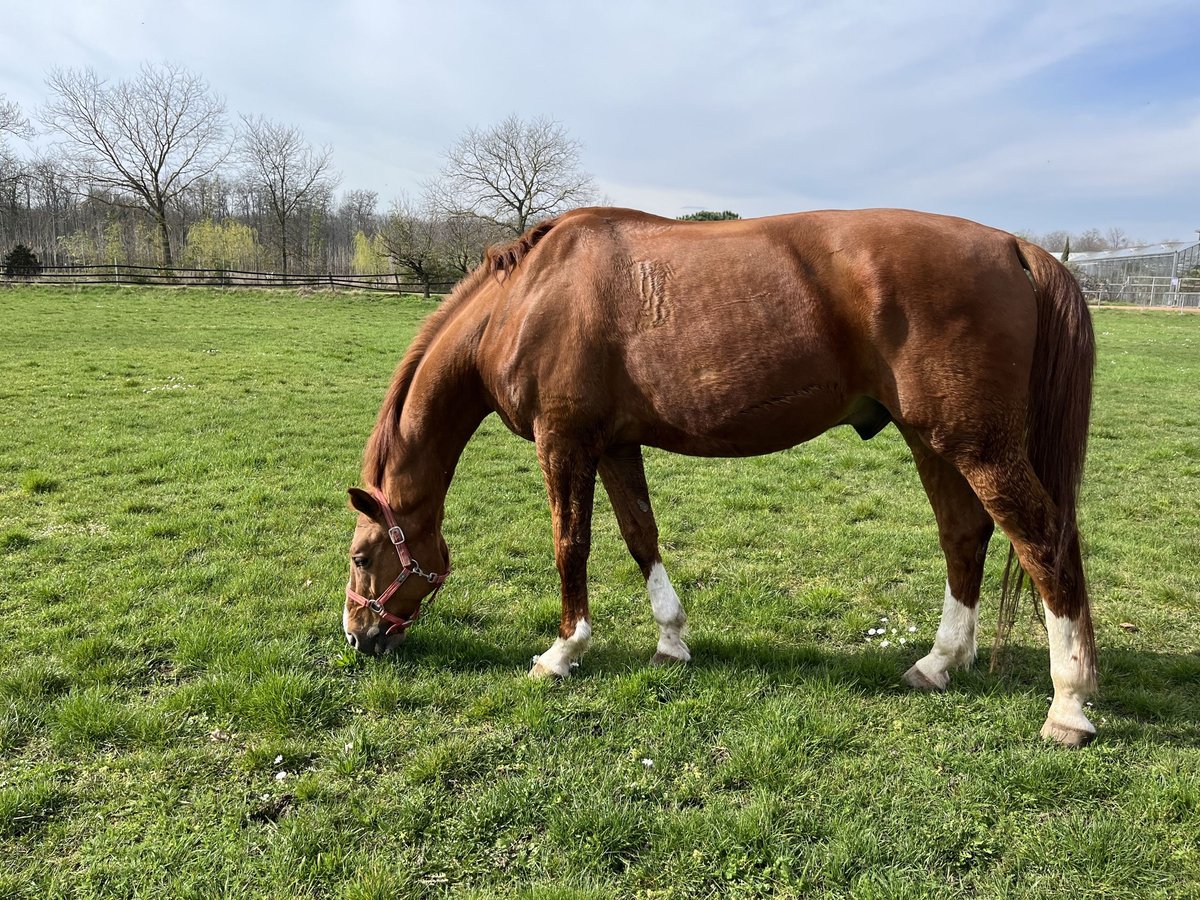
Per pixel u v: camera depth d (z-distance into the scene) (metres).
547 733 3.02
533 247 3.37
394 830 2.47
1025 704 3.19
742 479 7.32
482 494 6.68
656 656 3.62
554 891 2.20
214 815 2.55
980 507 3.26
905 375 2.78
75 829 2.47
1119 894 2.20
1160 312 36.12
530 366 3.24
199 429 8.87
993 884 2.24
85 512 5.80
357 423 9.51
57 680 3.38
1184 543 5.34
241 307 27.52
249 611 4.14
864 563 5.03
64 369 12.53
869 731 3.04
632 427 3.27
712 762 2.85
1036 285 2.82
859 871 2.30
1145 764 2.78
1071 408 2.77
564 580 3.46
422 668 3.54
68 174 51.25
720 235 3.03
